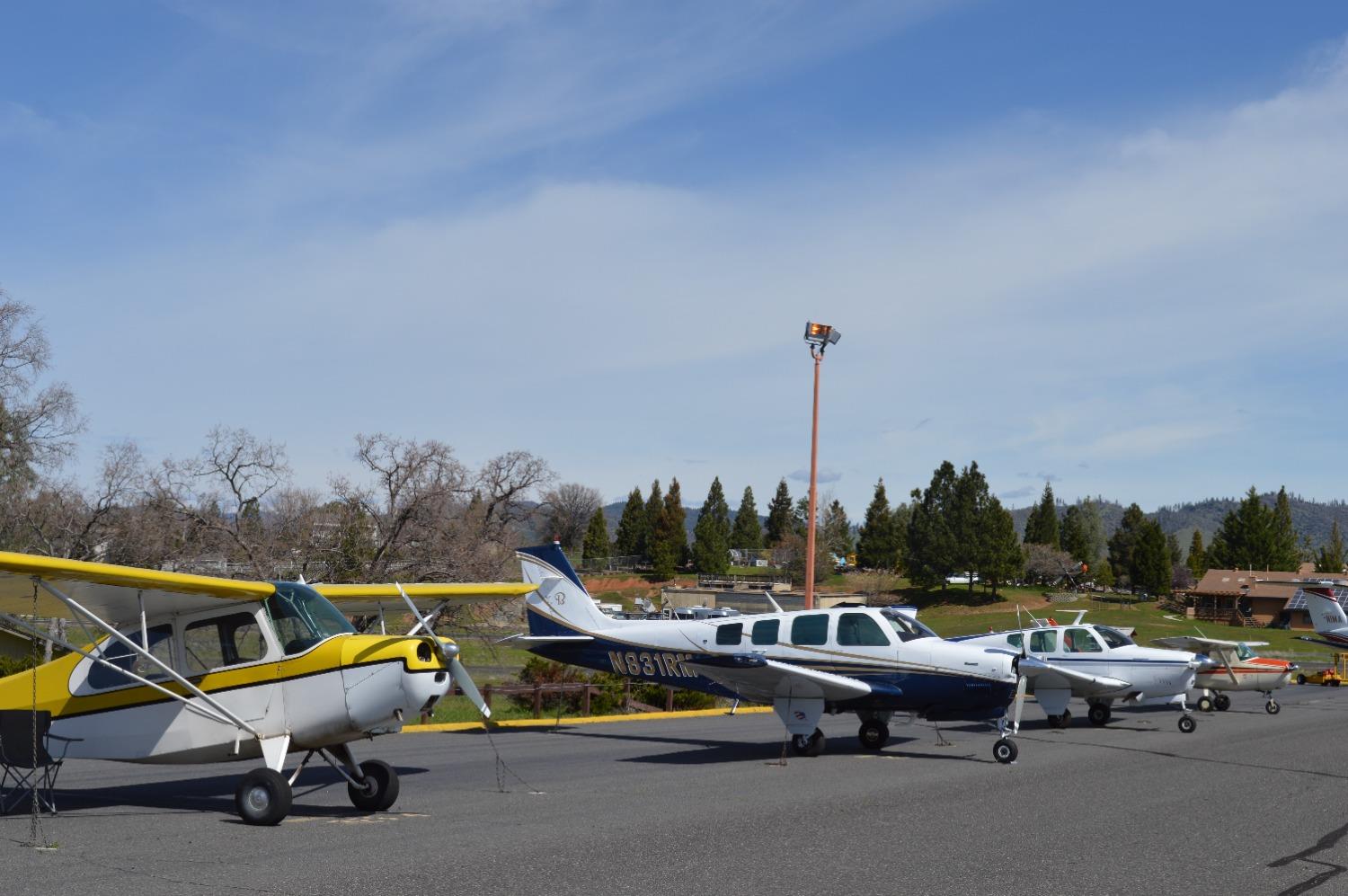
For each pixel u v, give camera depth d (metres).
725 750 16.67
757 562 135.38
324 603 10.86
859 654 16.47
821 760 15.25
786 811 10.42
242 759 10.63
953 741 18.59
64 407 36.84
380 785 10.35
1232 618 87.62
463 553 32.47
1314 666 56.75
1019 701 15.26
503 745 17.14
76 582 9.54
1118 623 83.44
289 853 8.21
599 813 10.21
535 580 20.36
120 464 32.56
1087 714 25.16
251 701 10.26
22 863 7.84
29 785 11.68
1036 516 123.19
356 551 32.38
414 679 9.86
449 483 32.72
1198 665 21.97
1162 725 22.84
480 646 39.56
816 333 28.33
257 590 10.30
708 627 18.36
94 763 14.49
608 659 19.44
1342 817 10.33
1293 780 13.18
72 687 11.02
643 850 8.36
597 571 108.38
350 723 9.99
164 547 31.66
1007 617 86.94
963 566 96.75
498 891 6.98
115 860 7.93
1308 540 151.25
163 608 10.54
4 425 35.53
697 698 24.70
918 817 10.09
